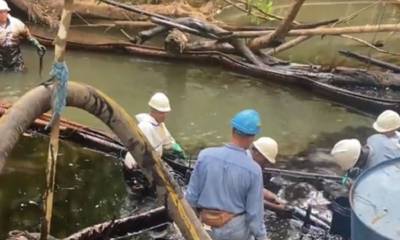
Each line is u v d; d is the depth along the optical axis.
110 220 6.43
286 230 6.50
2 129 3.02
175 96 10.37
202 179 5.05
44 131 8.16
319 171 8.08
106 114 3.43
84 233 5.95
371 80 10.95
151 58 11.73
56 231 6.35
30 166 7.50
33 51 11.74
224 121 9.58
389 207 4.51
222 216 4.99
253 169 4.96
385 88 10.98
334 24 13.17
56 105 3.15
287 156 8.55
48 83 3.21
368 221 4.33
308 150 8.77
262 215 5.05
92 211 6.74
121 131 3.48
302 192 7.28
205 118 9.64
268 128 9.45
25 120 3.11
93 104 3.38
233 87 10.86
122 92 10.37
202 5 14.30
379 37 14.09
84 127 8.23
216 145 8.82
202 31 11.35
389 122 6.48
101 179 7.38
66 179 7.32
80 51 11.88
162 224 6.43
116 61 11.66
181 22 11.46
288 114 9.95
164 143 7.23
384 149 6.23
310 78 10.88
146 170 3.58
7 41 10.36
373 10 16.55
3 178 7.20
